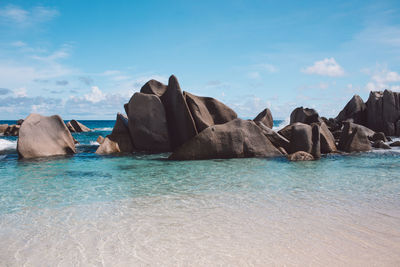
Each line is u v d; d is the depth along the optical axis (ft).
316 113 73.00
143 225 16.51
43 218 17.79
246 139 42.98
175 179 28.86
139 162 39.86
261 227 16.01
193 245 13.91
